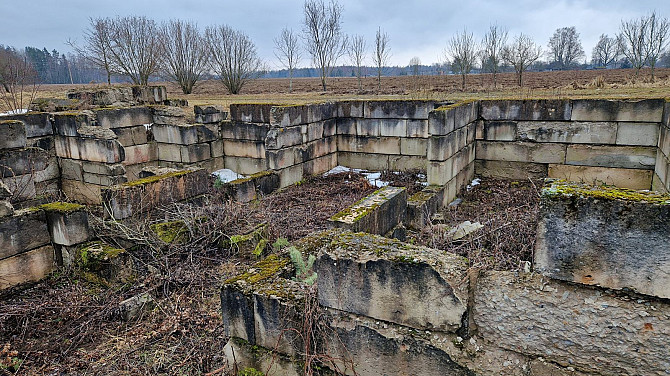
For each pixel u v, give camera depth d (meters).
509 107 8.83
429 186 7.63
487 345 2.56
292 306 2.87
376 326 2.78
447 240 5.31
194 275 5.26
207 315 4.50
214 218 6.31
